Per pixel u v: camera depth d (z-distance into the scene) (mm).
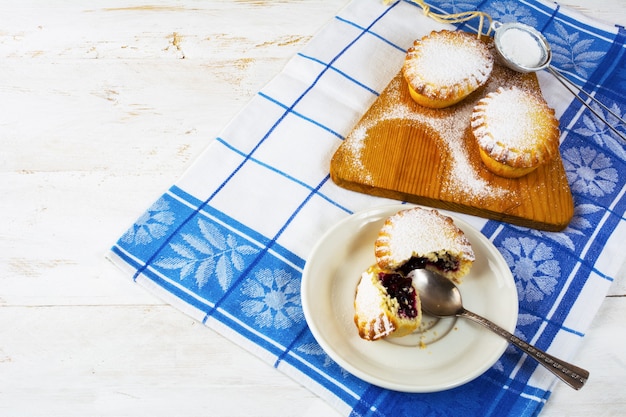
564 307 674
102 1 874
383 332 623
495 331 627
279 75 799
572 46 842
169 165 746
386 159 732
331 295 655
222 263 683
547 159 708
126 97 792
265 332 651
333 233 667
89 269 683
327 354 642
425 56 765
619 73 824
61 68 812
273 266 684
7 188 727
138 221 700
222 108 787
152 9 867
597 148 764
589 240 708
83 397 627
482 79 758
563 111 788
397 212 682
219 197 718
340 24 840
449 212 726
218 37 843
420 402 625
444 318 652
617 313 677
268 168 737
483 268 667
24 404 624
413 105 771
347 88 793
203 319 655
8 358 641
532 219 706
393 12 854
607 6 883
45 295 669
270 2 876
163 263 681
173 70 814
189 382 634
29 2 867
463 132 755
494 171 728
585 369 647
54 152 751
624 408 632
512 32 816
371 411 621
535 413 625
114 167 743
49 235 701
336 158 729
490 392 632
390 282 647
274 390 633
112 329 655
